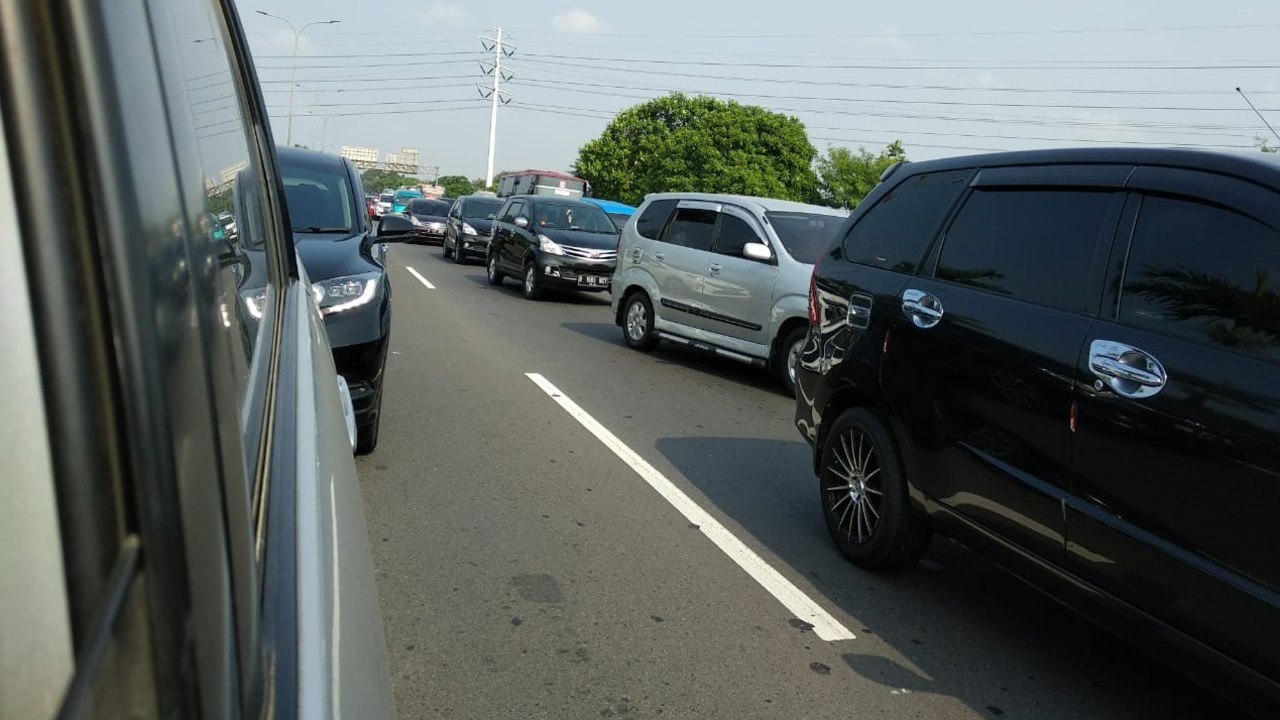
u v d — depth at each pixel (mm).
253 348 1348
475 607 3932
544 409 7836
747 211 10320
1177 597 2932
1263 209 2982
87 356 529
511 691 3287
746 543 4938
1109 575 3174
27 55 526
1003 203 4059
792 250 9766
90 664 504
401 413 7312
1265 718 2736
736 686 3438
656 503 5504
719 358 11914
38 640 512
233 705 618
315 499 1194
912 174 4766
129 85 591
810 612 4117
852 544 4676
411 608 3879
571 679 3398
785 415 8445
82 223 533
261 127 2646
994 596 4453
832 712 3309
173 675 550
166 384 561
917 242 4469
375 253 6438
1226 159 3201
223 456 667
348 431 2160
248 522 732
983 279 3980
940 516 4008
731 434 7469
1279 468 2670
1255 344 2854
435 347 10695
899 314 4336
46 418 520
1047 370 3482
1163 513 2994
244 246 1642
